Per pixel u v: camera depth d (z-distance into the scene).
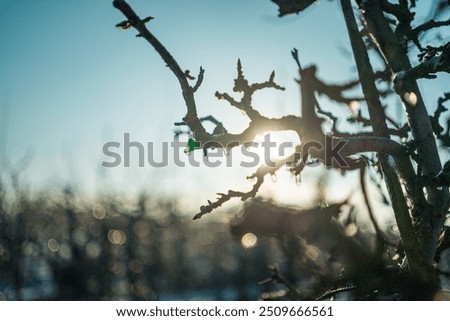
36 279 14.14
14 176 12.52
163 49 1.67
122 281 16.03
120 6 1.56
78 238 14.90
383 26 2.03
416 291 1.60
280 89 1.90
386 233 2.09
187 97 1.76
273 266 2.15
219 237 21.89
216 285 18.67
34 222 14.05
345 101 2.26
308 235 1.77
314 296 2.03
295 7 2.12
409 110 1.92
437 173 1.90
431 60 1.83
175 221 19.19
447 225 2.08
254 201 2.01
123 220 16.45
